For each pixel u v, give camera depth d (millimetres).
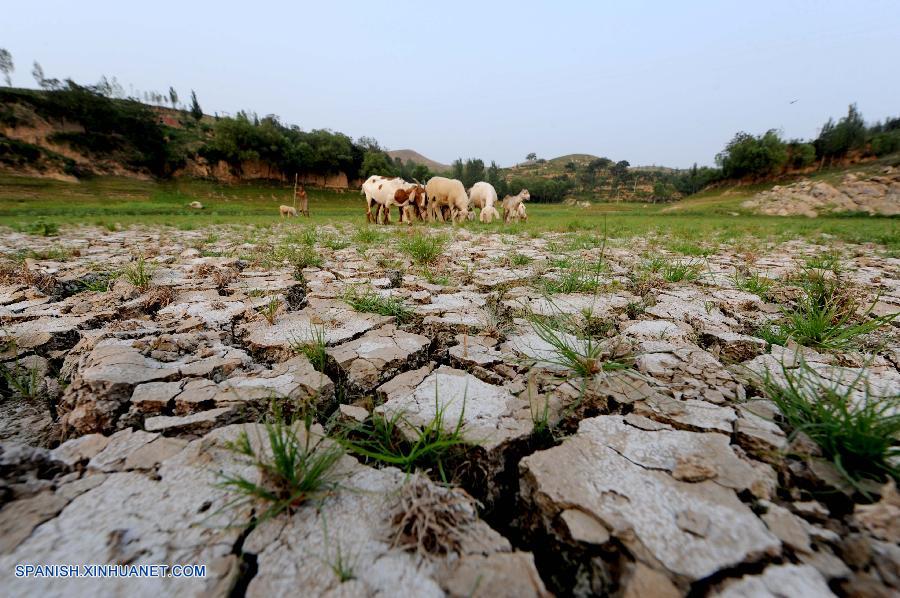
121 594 782
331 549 879
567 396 1506
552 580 926
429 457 1241
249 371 1760
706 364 1746
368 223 13156
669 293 2977
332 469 1124
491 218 13297
